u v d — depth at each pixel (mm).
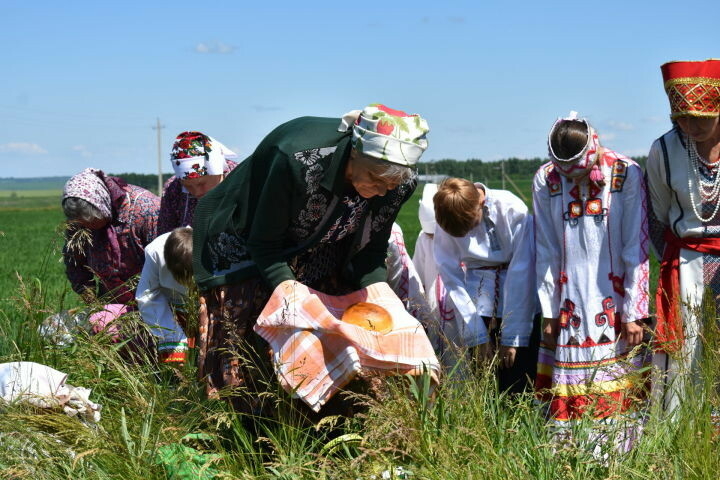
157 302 5430
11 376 4160
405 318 4133
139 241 6121
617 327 4613
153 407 3775
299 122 4012
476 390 3893
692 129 4465
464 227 4918
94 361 4781
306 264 4344
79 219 5875
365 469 3389
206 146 5531
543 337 4812
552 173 4715
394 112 3814
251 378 4156
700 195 4594
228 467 3582
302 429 3840
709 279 4629
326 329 3877
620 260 4602
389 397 3688
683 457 3477
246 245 4160
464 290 5227
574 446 3455
